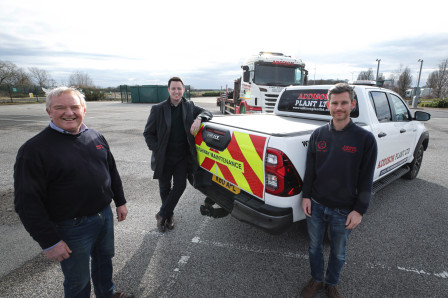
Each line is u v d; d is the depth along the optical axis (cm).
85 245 160
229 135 254
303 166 217
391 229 310
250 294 212
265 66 966
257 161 221
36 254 264
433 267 244
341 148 176
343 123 178
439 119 1540
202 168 306
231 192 262
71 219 153
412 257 258
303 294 209
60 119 143
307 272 239
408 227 315
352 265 247
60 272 238
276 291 216
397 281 226
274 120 328
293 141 210
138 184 463
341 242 190
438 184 457
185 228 317
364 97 309
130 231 310
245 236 300
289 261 254
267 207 214
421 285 221
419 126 449
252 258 259
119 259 257
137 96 3170
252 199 234
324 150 184
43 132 144
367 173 175
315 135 192
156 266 247
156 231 310
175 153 298
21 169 133
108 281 191
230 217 345
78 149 151
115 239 293
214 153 277
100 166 163
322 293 214
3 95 3231
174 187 302
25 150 134
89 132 164
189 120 291
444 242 284
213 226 322
